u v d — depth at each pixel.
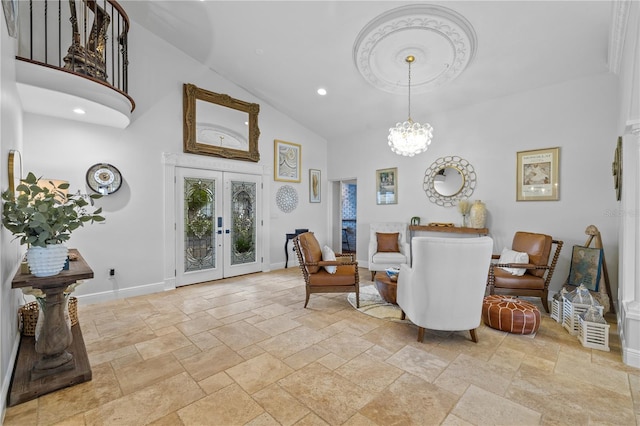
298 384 2.06
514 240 4.03
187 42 4.46
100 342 2.70
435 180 5.21
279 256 6.11
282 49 4.21
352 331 2.96
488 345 2.64
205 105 4.90
